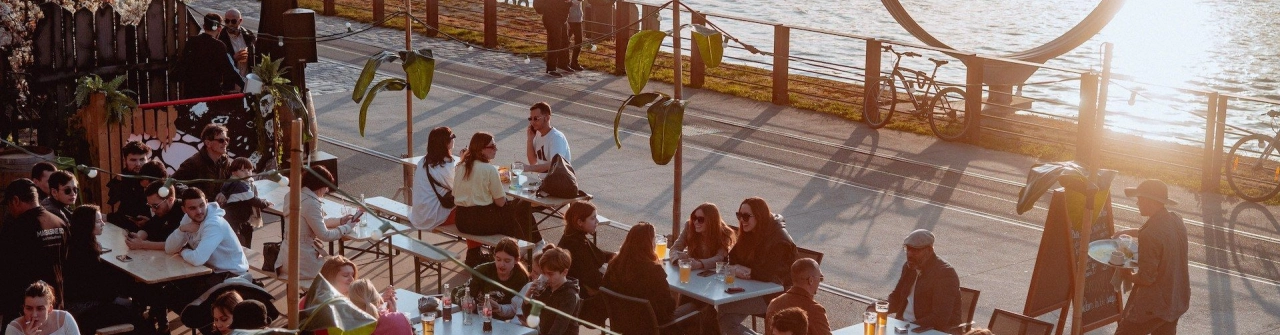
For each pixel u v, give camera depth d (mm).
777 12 36969
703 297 8633
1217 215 13555
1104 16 19531
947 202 14086
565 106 19281
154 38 13672
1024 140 17328
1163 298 8609
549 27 21562
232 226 10492
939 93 17391
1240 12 41188
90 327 8484
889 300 8602
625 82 21391
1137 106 22078
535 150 12523
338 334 2918
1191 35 35406
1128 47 32344
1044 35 34469
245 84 13477
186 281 9047
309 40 13453
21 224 8273
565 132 17484
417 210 10797
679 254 9398
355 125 17609
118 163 11984
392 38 25297
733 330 8844
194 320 8484
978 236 12719
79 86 11734
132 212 10352
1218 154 14430
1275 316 10438
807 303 7977
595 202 13844
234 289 8531
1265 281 11352
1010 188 14766
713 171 15383
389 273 10734
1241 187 14641
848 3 40094
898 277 11352
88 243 8594
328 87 20359
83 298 8578
